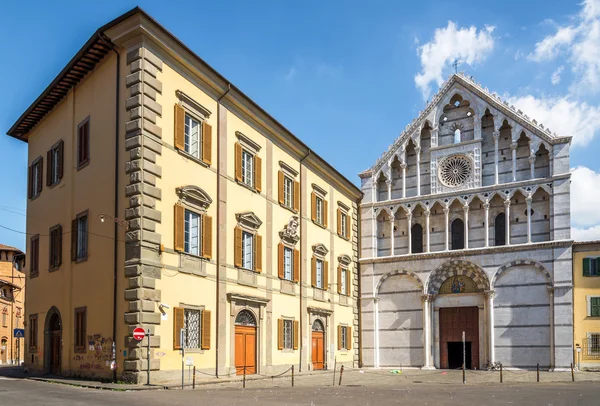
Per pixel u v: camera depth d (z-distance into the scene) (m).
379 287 56.81
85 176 33.97
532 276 49.94
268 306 40.84
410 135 57.50
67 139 36.75
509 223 51.69
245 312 38.50
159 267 30.31
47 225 38.22
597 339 47.31
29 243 40.91
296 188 46.84
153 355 29.14
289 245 44.88
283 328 42.91
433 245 55.03
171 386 28.23
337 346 52.12
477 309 52.34
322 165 51.28
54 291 35.97
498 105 53.34
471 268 52.66
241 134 39.06
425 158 56.84
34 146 42.41
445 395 27.38
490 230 52.59
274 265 42.34
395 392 29.05
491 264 51.56
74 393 23.59
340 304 53.34
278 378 38.69
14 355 78.12
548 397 26.45
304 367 45.38
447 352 53.00
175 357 30.75
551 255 49.28
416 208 56.44
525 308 49.81
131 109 30.81
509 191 51.84
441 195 54.75
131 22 30.78
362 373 47.59
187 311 32.47
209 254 34.50
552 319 48.56
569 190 49.47
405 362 54.25
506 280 50.91
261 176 41.53
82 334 32.16
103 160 32.41
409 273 55.22
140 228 29.39
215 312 34.66
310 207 49.16
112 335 29.67
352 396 26.22
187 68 34.19
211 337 34.06
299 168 47.78
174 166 32.34
